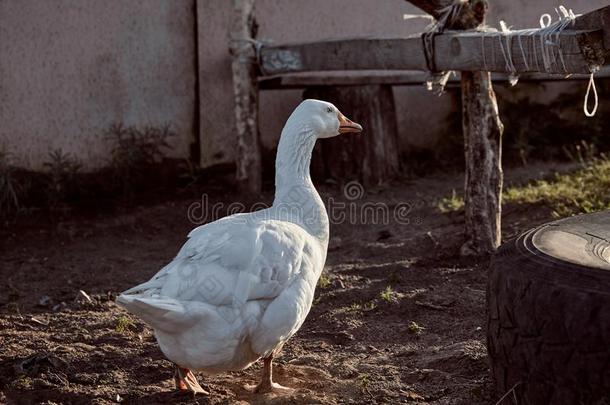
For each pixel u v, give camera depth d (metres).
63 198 11.32
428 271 8.05
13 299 8.02
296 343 6.60
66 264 9.15
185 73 11.86
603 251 5.00
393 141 11.72
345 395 5.58
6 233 10.32
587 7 12.57
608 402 4.24
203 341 5.01
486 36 7.17
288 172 5.94
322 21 12.23
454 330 6.65
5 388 5.80
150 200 11.42
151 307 4.72
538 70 6.67
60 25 11.26
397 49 8.54
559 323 4.38
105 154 11.56
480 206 8.16
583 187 9.79
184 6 11.74
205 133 11.93
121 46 11.55
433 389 5.60
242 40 10.98
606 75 10.44
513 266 4.79
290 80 11.44
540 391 4.51
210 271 5.03
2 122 11.17
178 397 5.58
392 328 6.79
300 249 5.35
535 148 12.34
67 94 11.38
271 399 5.51
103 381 5.93
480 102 7.98
